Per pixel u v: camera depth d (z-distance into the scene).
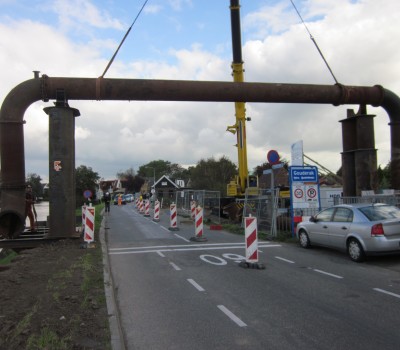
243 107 23.17
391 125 18.31
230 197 25.77
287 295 7.39
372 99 17.67
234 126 23.38
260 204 17.98
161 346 5.02
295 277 8.95
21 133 14.12
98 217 26.09
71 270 8.80
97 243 13.55
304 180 15.71
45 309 5.94
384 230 10.27
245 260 10.31
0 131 13.94
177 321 5.97
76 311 5.86
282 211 17.34
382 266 10.20
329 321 5.90
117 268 10.16
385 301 6.96
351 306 6.66
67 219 13.90
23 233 15.90
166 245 14.39
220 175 71.56
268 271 9.64
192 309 6.57
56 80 14.50
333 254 12.14
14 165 13.88
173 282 8.54
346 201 15.79
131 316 6.23
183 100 16.05
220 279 8.79
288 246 13.95
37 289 7.14
